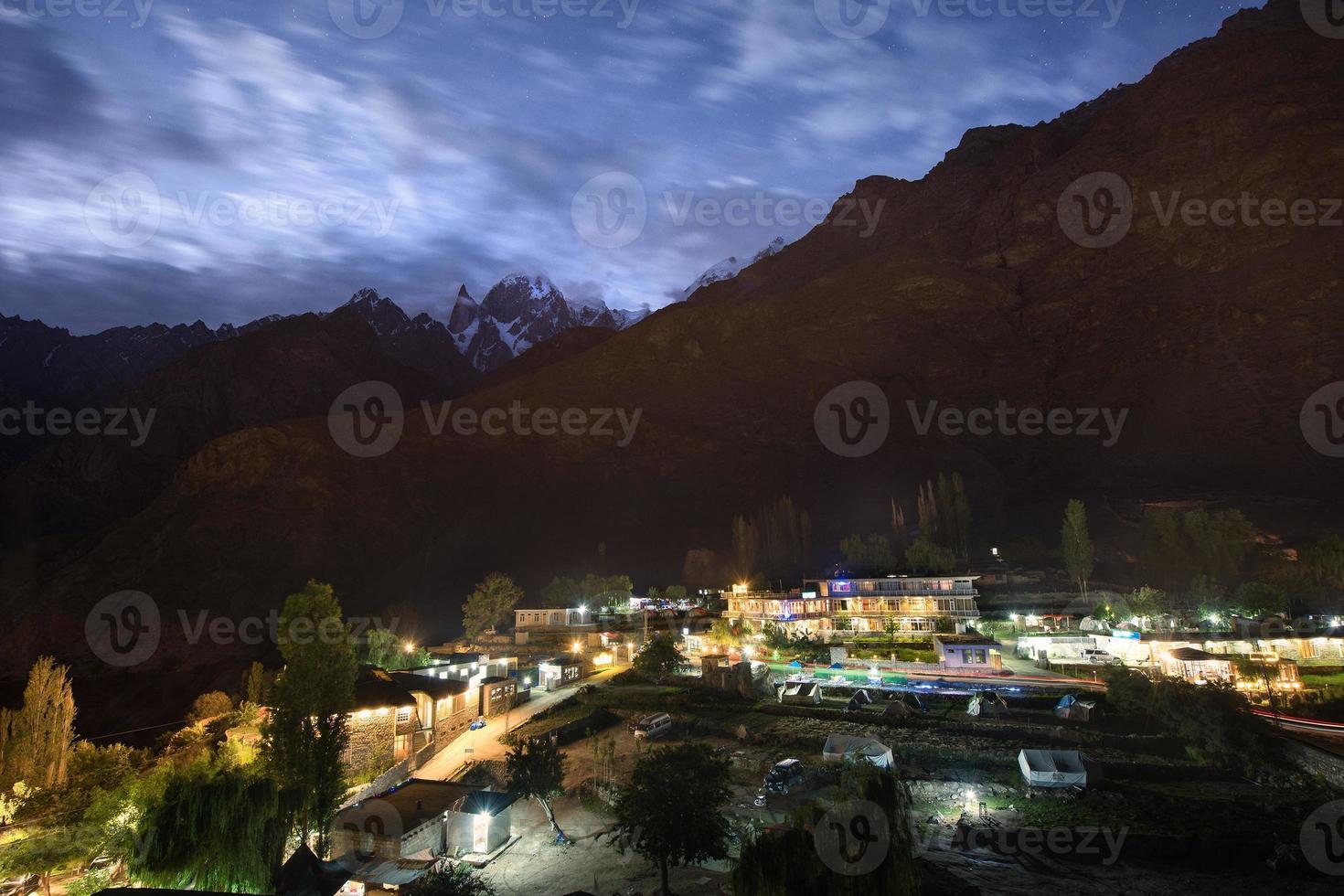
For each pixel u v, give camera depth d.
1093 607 120.81
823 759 62.59
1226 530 132.75
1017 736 66.19
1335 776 54.56
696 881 43.16
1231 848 47.34
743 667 85.50
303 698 50.53
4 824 50.41
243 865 35.03
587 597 147.12
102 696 179.88
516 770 55.22
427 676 81.00
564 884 43.81
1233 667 79.38
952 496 177.38
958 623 107.00
